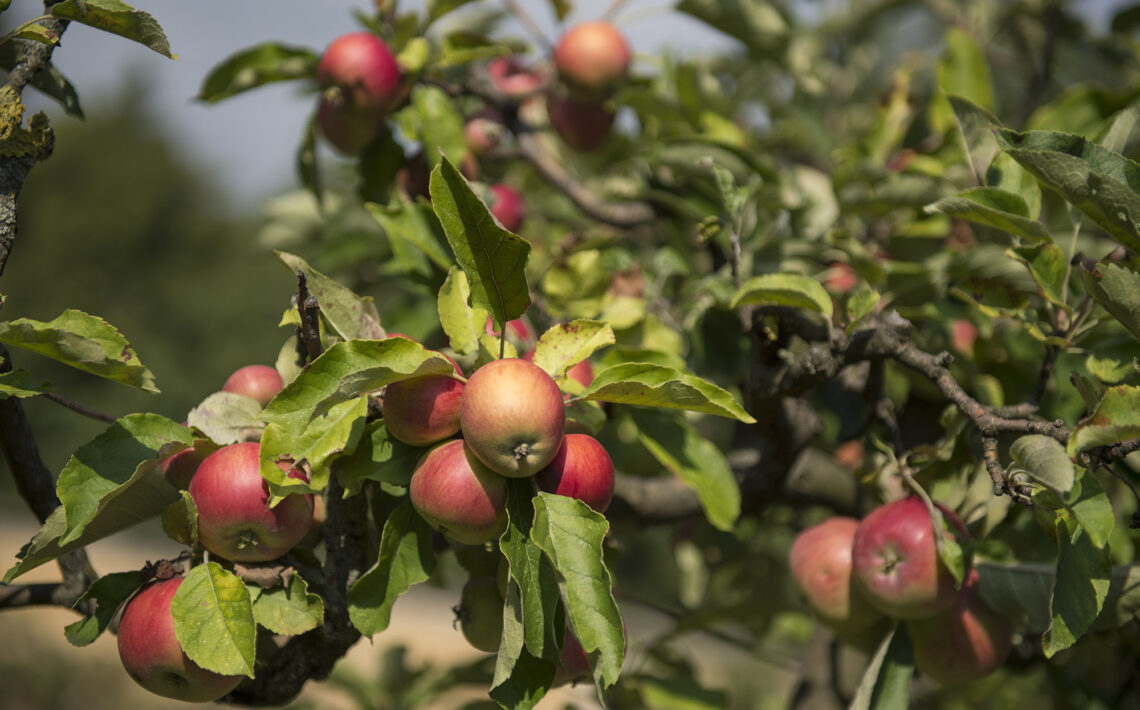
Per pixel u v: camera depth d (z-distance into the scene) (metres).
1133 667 1.89
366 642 7.29
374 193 1.96
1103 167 1.57
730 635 2.10
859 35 3.21
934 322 1.86
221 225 19.70
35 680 6.27
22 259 17.89
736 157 1.93
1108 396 1.51
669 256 1.94
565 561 1.51
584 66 2.00
